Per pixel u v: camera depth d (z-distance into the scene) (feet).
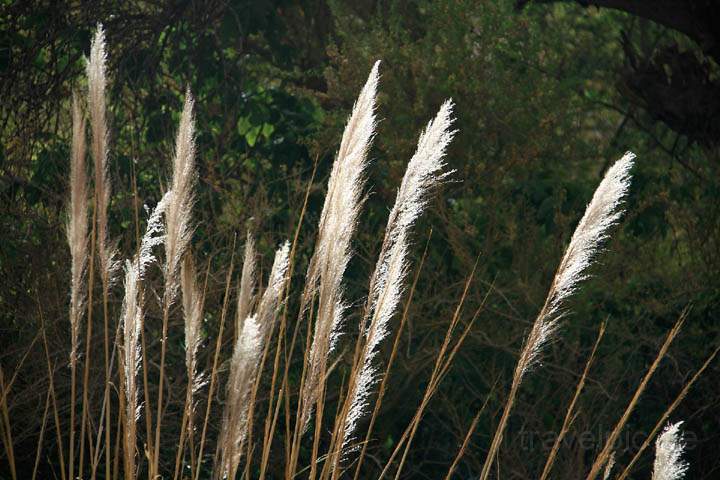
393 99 27.78
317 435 11.72
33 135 28.17
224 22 31.32
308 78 33.37
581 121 33.63
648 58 33.58
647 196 27.66
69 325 24.66
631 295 28.60
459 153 27.73
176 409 25.29
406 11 31.73
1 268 25.34
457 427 26.04
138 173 27.84
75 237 11.53
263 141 30.83
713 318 29.48
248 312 11.41
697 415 28.02
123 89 31.42
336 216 11.48
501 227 27.66
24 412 24.75
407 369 25.31
